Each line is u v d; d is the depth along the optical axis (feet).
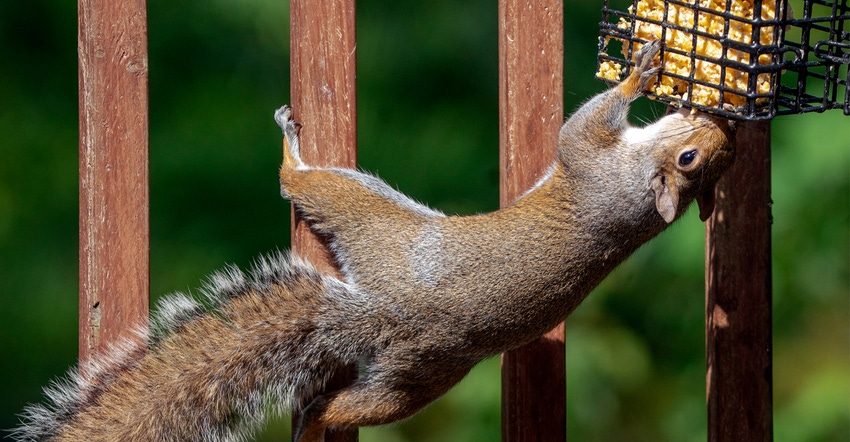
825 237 47.88
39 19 49.62
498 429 46.80
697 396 48.47
